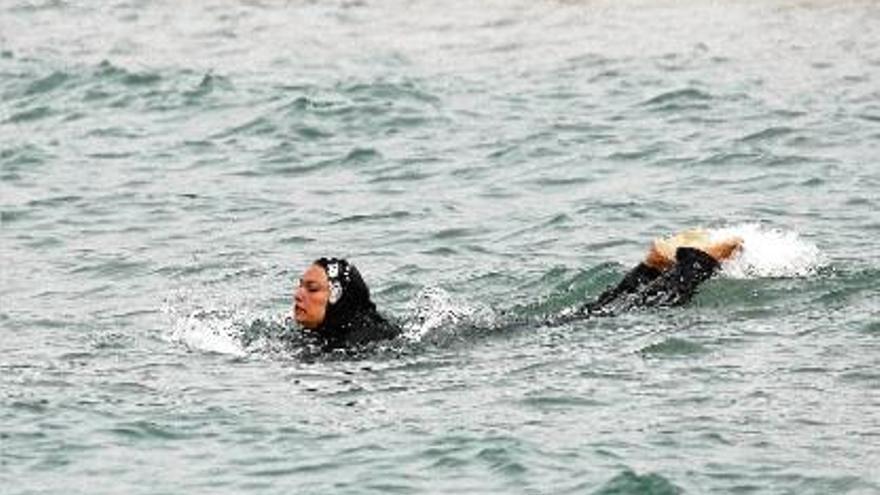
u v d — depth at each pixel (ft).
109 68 270.87
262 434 135.33
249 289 178.09
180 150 233.76
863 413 135.33
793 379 142.31
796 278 163.94
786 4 301.02
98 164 228.84
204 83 262.26
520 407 138.92
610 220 195.11
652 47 278.87
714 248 163.53
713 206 198.49
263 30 304.30
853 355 146.92
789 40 279.08
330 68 273.75
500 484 124.57
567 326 157.58
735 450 128.98
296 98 249.34
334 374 149.48
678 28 290.35
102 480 127.54
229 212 205.98
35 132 245.45
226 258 188.85
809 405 136.98
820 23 288.30
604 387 142.41
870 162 213.05
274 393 144.97
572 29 294.05
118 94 261.03
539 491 123.13
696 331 153.58
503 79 262.88
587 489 123.13
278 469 128.67
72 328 166.20
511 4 313.53
